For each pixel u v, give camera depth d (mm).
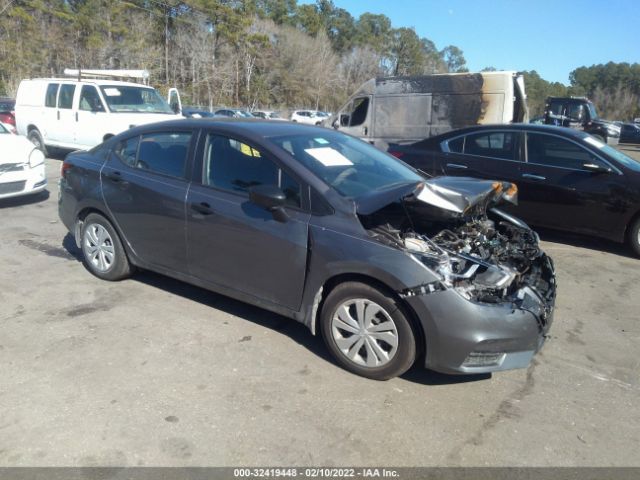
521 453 2826
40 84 12836
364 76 75438
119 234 4707
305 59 66750
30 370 3418
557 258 6293
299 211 3578
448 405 3223
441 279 3098
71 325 4051
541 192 6656
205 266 4102
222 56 53594
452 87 10492
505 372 3643
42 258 5559
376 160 4371
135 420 2955
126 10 46312
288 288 3674
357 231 3348
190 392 3238
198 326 4102
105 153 4816
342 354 3521
